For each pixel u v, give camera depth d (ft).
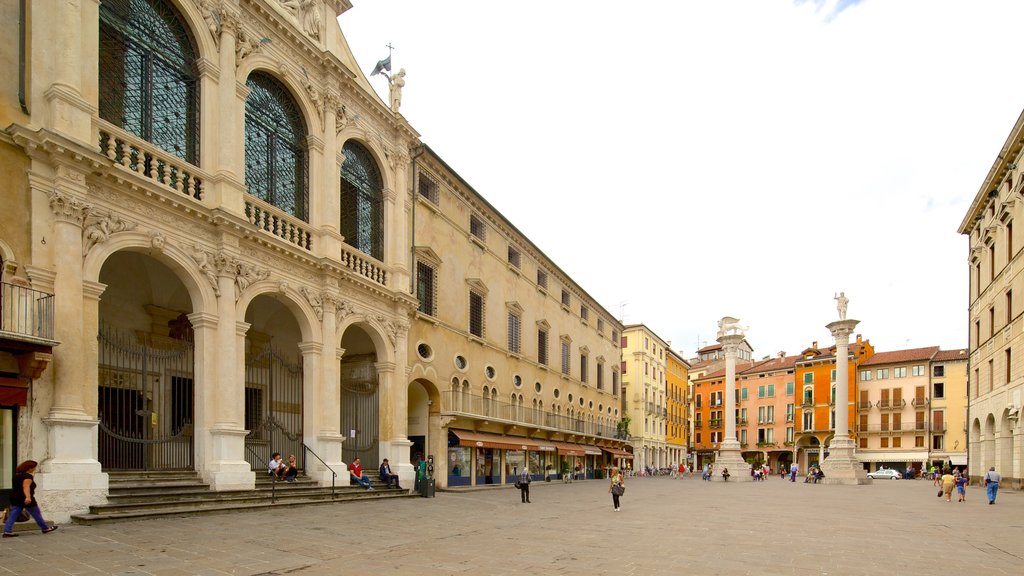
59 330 44.65
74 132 46.42
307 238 72.23
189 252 56.44
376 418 83.71
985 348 127.34
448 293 103.45
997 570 34.71
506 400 121.70
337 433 71.87
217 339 58.13
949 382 259.19
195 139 59.57
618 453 192.03
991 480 84.64
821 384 288.51
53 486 42.47
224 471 55.72
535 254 141.69
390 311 85.35
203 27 60.18
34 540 35.96
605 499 87.30
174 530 41.04
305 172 73.61
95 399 47.14
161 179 56.08
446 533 45.70
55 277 44.88
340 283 75.15
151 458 61.57
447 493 90.63
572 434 149.89
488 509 66.49
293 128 73.26
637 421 235.20
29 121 45.24
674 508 73.31
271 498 58.44
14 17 45.24
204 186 58.75
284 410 79.10
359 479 73.67
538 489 109.19
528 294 137.08
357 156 84.58
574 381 162.09
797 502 87.61
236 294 60.29
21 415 42.16
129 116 54.34
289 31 70.03
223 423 57.11
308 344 70.49
